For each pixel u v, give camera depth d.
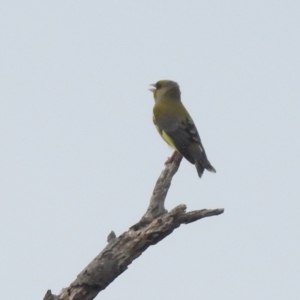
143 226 12.13
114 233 11.89
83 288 11.33
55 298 11.11
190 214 11.63
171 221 11.55
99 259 11.50
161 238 11.73
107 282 11.44
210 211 11.69
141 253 11.70
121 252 11.57
